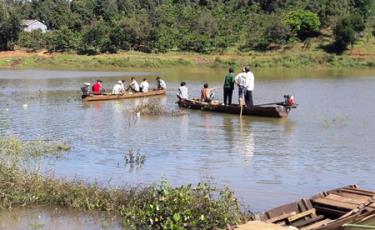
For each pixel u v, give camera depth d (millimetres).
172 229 11211
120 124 26094
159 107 30891
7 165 15852
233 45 89812
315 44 87562
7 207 12992
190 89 45938
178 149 20250
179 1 115375
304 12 91312
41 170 16594
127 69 76562
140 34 90000
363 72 69188
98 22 96875
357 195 12727
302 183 15750
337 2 97250
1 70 74062
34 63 84500
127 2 114500
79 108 32250
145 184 15203
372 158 19016
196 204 11852
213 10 106188
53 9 122188
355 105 34031
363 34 88688
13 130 24234
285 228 9984
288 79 57031
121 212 12570
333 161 18531
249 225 10125
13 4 129250
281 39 88062
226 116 28938
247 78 29344
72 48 92062
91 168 17266
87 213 12703
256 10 103688
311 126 25703
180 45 89750
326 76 61781
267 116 28500
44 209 12938
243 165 17812
